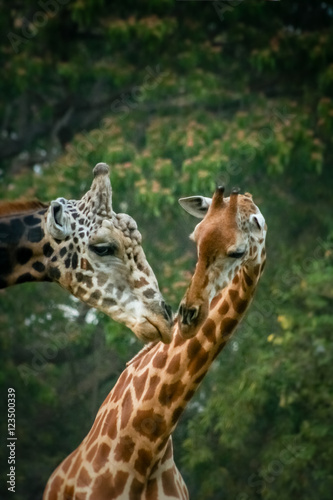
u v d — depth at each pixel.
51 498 6.41
